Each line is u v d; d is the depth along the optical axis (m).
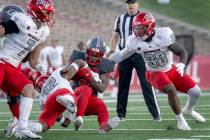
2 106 29.06
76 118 16.55
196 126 18.81
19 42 15.41
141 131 17.55
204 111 24.78
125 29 21.56
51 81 15.80
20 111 15.32
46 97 15.75
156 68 18.38
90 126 19.12
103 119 16.61
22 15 15.30
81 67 16.53
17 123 16.22
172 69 18.58
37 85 16.50
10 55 15.45
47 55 36.97
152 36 18.06
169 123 20.05
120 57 18.55
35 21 15.49
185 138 15.63
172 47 17.95
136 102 30.52
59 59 37.03
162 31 18.08
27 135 15.17
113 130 17.84
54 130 17.80
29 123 15.34
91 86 16.92
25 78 15.53
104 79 17.11
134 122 20.42
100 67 17.12
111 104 29.27
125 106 21.34
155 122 20.42
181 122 17.92
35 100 32.22
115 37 22.02
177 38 38.44
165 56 18.19
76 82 17.08
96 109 16.75
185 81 18.86
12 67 15.49
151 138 15.71
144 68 21.09
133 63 21.20
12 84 15.44
